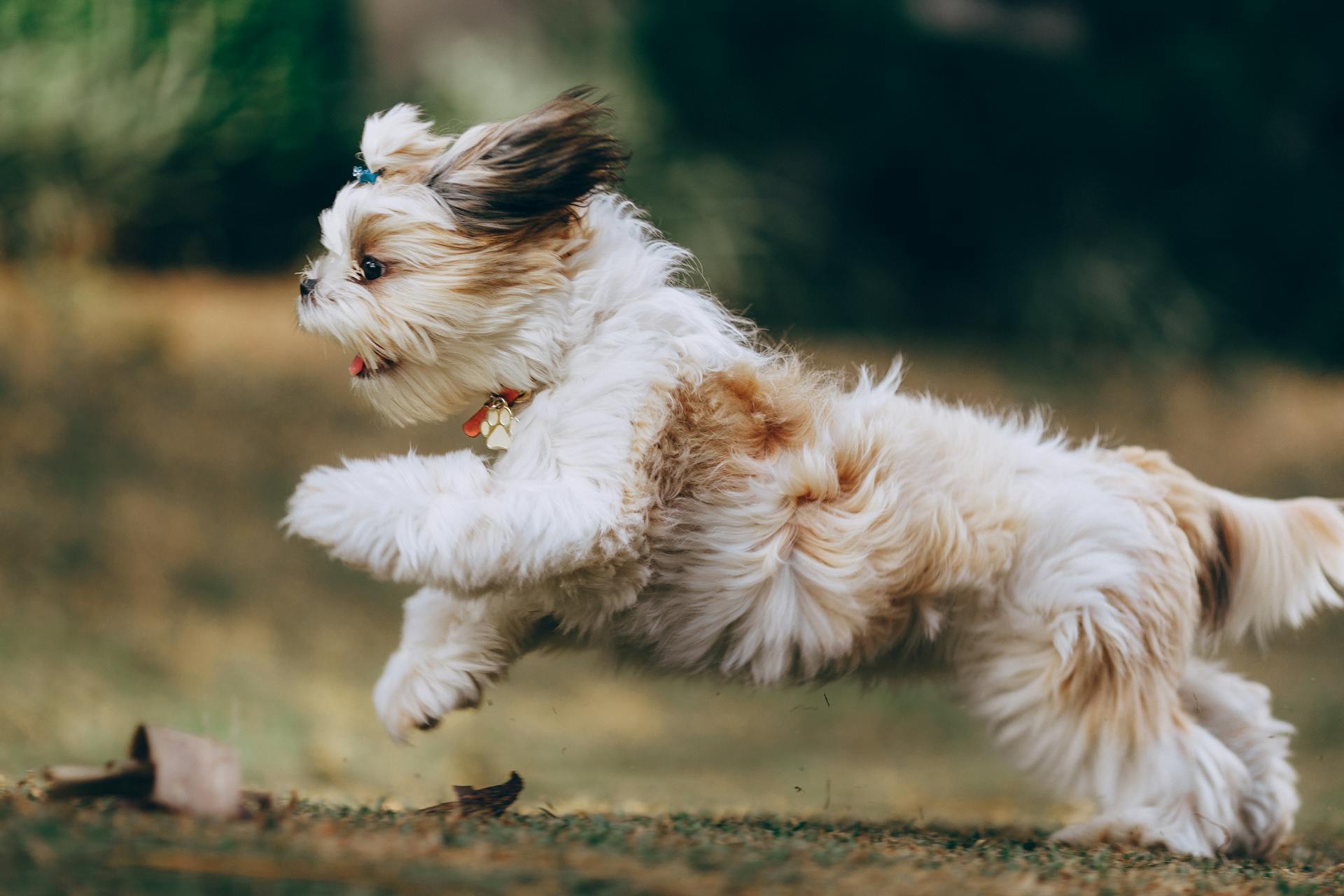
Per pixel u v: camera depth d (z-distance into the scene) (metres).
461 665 5.03
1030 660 5.06
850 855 3.98
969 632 5.17
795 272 23.33
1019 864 4.19
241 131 19.89
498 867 3.30
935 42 25.44
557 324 4.82
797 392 5.07
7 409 14.35
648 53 23.84
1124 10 26.92
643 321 4.89
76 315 16.52
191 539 12.91
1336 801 8.20
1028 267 24.41
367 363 4.90
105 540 12.54
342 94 21.08
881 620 5.02
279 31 20.39
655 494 4.75
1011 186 25.22
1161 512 5.36
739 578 4.84
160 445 14.42
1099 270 24.41
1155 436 20.14
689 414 4.85
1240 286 25.75
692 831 4.36
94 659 10.38
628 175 22.06
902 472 4.99
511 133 4.82
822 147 24.67
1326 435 20.95
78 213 18.30
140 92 19.39
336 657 11.60
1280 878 4.38
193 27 19.78
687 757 10.33
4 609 10.96
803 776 9.60
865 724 11.80
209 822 3.59
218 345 16.86
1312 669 11.91
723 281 22.17
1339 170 26.64
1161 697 5.10
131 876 3.01
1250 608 5.69
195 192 19.53
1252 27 26.72
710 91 23.92
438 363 4.87
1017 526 5.06
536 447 4.70
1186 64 26.11
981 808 7.82
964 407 5.57
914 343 23.08
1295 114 26.77
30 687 9.53
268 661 11.16
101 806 3.66
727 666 5.06
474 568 4.43
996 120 25.31
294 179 20.55
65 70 18.91
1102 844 4.98
